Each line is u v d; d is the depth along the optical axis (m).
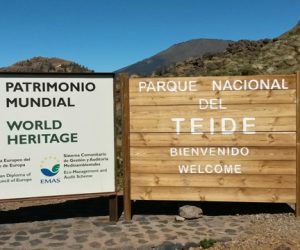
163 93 5.55
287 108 5.44
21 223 5.51
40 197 5.30
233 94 5.49
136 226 5.34
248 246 4.65
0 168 5.22
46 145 5.30
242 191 5.54
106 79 5.38
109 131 5.43
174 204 6.41
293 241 4.74
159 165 5.59
